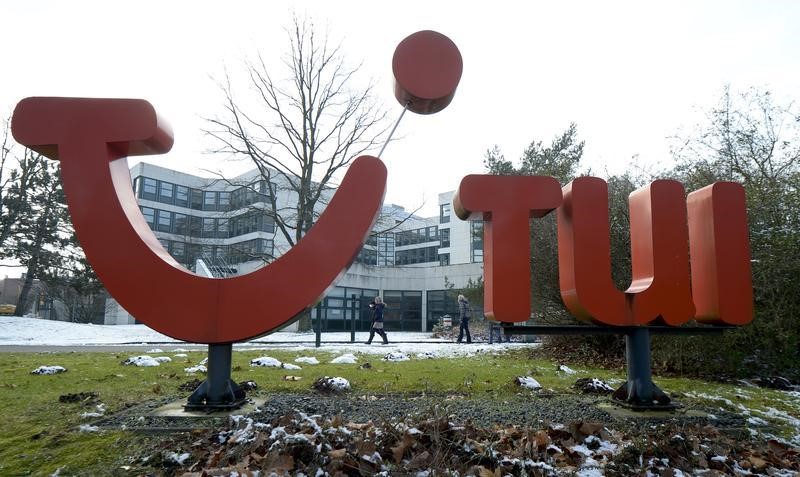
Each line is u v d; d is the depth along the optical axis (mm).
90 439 4383
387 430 4082
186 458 3828
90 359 9859
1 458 3971
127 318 44406
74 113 5164
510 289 5652
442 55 5605
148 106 5133
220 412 5145
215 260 29031
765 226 9336
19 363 9109
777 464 4195
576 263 5703
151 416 4977
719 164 11867
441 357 11016
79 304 42156
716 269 5836
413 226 55750
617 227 11078
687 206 6500
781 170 11266
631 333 5969
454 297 34375
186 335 5137
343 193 5332
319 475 3373
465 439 4102
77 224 5098
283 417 4484
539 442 4246
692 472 3885
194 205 47094
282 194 40281
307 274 5211
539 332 5848
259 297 5188
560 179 14078
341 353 11703
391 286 38594
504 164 21188
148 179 44719
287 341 18828
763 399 6848
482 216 6051
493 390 6859
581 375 8500
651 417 5348
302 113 25484
